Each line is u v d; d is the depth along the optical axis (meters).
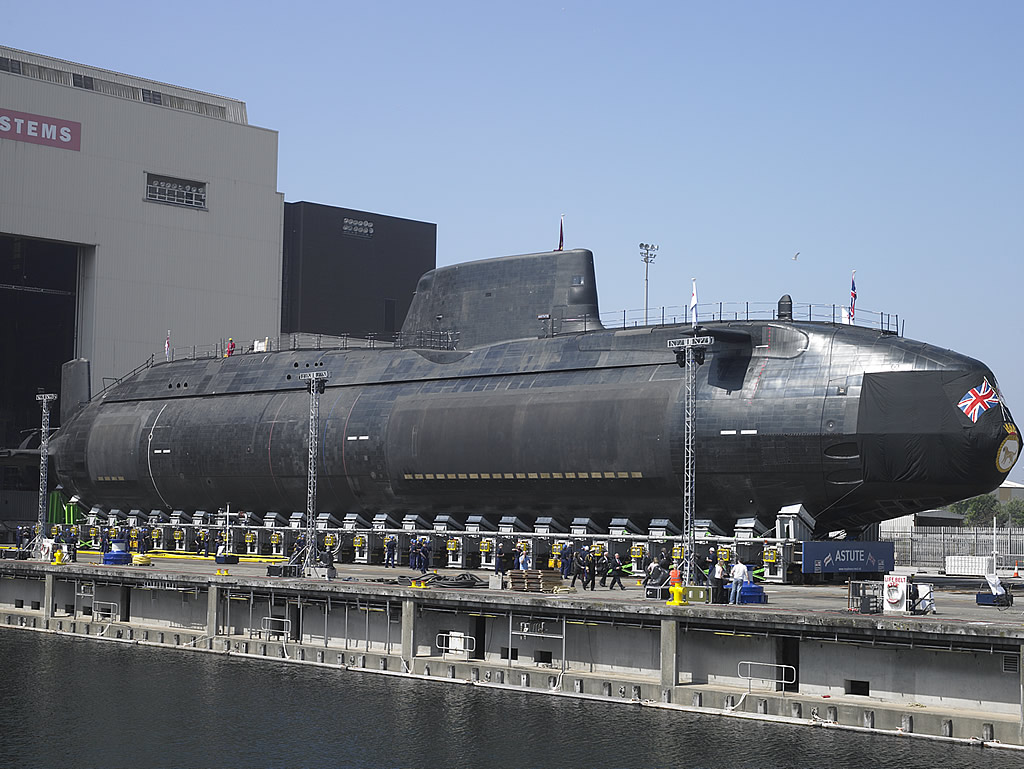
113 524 80.25
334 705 38.88
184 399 78.44
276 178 106.88
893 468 51.28
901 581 37.56
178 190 101.50
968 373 51.12
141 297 98.62
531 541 58.72
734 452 53.81
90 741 35.12
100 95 96.75
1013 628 32.09
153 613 53.91
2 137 91.56
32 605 60.50
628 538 55.72
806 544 50.38
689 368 46.84
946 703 33.84
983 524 151.25
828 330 54.19
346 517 68.62
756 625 36.38
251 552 71.25
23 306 102.69
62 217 94.44
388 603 44.53
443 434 63.06
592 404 58.16
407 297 127.12
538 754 33.00
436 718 36.97
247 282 104.62
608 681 38.81
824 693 35.91
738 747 32.88
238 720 37.19
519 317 65.50
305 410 70.25
